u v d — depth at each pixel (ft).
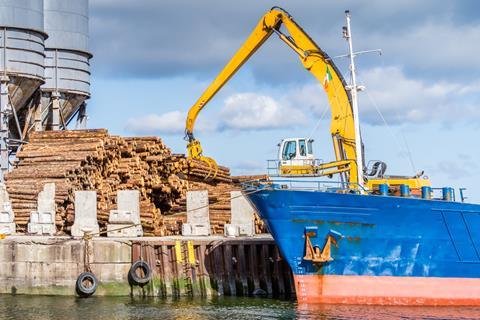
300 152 133.69
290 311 109.70
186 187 159.94
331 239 110.11
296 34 141.49
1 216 137.39
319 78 137.39
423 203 111.34
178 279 127.75
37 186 143.23
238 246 129.49
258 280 129.18
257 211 113.09
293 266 111.45
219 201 154.10
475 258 113.70
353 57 122.62
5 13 172.65
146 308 115.24
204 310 112.68
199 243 129.80
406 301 111.14
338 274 110.93
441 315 106.32
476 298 112.98
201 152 172.35
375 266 110.83
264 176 179.83
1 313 111.75
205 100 168.04
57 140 155.63
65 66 195.83
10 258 130.00
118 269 128.36
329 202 109.91
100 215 141.38
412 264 111.45
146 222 144.87
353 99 122.72
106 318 107.65
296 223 110.11
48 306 117.50
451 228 112.68
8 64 172.04
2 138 170.30
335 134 133.59
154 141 161.27
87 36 201.67
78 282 126.62
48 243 129.29
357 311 107.76
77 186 144.56
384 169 125.90
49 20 195.11
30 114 183.83
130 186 154.30
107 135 156.15
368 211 110.22
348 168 130.11
